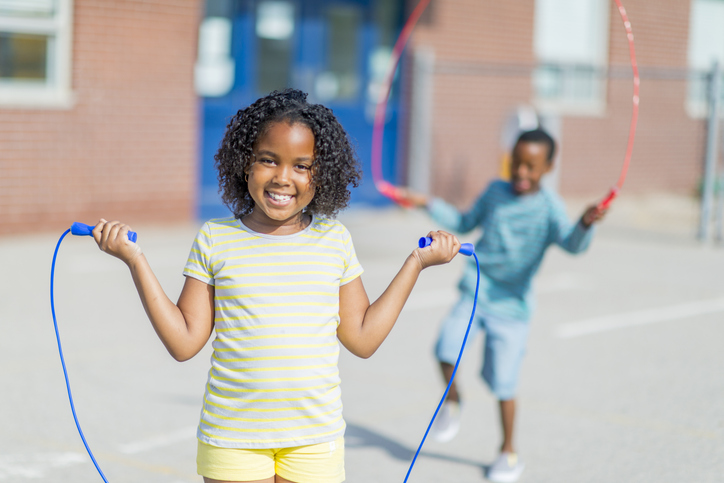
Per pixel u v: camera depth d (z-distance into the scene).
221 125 12.19
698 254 10.97
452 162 14.34
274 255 2.45
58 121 10.47
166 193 11.49
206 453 2.43
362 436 4.66
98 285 8.24
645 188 17.41
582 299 8.29
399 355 6.27
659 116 17.42
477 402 5.29
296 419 2.39
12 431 4.53
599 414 5.02
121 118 10.98
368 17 13.52
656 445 4.52
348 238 2.56
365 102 13.66
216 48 12.04
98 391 5.26
